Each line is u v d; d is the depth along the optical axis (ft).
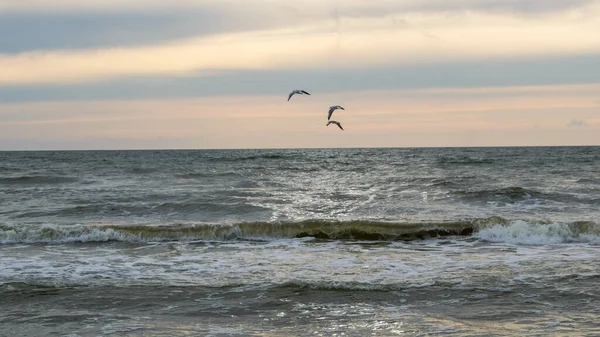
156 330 32.86
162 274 45.42
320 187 115.55
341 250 56.24
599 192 100.42
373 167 186.39
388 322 34.04
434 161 220.23
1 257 52.42
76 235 62.80
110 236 62.90
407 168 176.86
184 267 48.08
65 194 101.55
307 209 84.74
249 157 288.71
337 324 33.88
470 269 46.26
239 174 152.97
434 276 44.01
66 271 46.37
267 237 64.23
